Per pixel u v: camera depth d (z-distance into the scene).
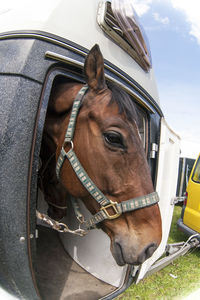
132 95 1.80
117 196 1.20
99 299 1.74
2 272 1.16
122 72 1.69
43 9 1.28
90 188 1.23
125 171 1.18
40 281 1.93
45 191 1.77
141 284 2.70
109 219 1.25
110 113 1.21
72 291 1.88
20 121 1.09
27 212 1.12
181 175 6.82
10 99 1.08
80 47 1.37
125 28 1.60
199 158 4.05
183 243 3.54
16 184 1.08
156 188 2.13
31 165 1.13
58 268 2.18
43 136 1.57
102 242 2.11
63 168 1.34
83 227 2.22
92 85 1.29
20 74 1.10
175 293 2.61
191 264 3.40
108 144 1.18
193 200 3.86
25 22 1.24
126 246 1.17
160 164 2.15
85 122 1.26
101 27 1.54
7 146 1.06
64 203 1.79
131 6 1.64
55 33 1.25
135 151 1.19
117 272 2.00
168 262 2.91
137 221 1.18
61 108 1.42
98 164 1.20
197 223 3.67
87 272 2.20
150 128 2.08
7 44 1.22
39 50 1.17
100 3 1.56
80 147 1.26
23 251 1.11
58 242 2.63
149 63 1.98
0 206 1.05
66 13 1.33
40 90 1.16
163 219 2.46
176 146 2.77
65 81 1.60
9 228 1.07
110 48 1.61
